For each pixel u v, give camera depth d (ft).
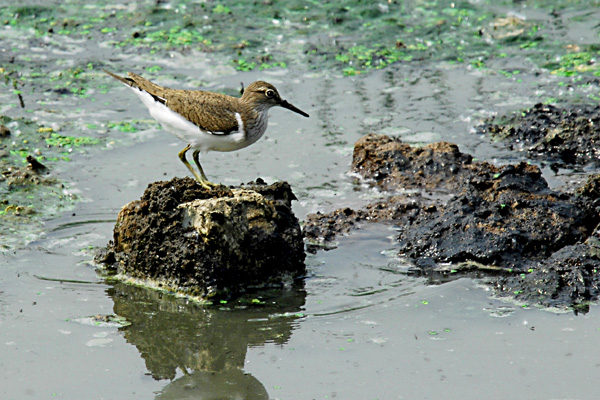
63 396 29.89
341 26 69.00
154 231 37.96
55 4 73.31
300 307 36.24
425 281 38.14
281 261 38.73
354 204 46.42
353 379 30.66
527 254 39.06
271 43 66.54
